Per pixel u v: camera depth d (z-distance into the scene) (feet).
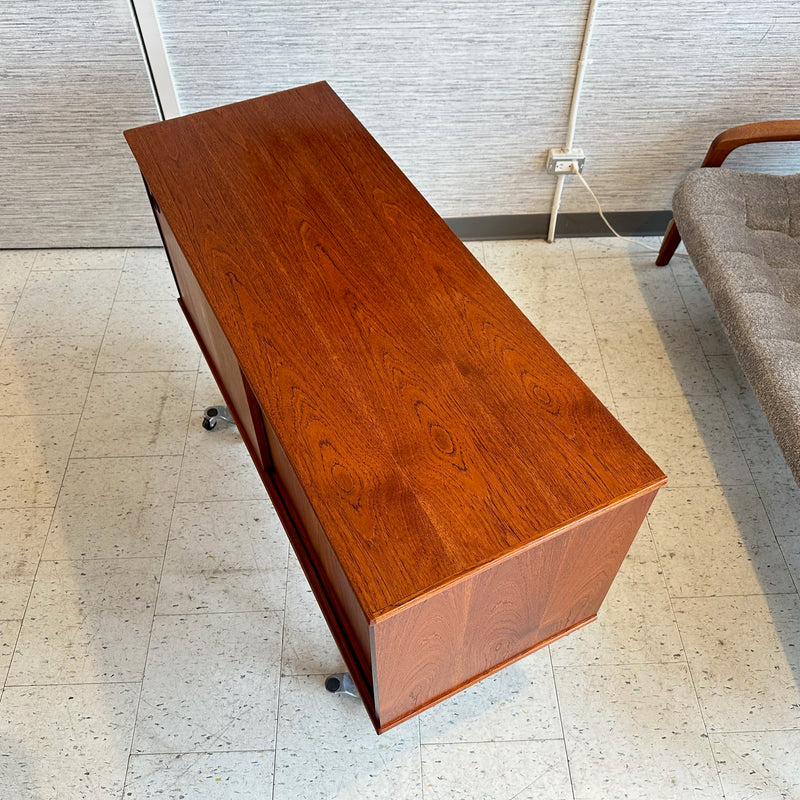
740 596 5.30
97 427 6.16
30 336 6.81
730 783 4.55
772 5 5.98
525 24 6.04
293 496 4.17
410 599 2.84
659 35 6.16
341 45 6.15
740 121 6.87
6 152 6.66
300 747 4.67
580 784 4.55
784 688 4.91
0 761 4.59
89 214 7.26
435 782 4.56
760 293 5.45
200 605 5.22
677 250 7.73
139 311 7.01
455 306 3.90
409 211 4.38
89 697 4.83
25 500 5.73
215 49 6.12
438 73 6.37
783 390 4.84
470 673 3.98
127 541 5.52
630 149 7.06
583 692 4.89
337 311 3.86
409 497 3.14
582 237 7.82
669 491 5.84
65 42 5.92
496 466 3.25
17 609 5.19
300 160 4.70
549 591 3.63
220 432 6.13
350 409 3.45
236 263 4.09
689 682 4.93
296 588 5.31
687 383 6.55
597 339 6.88
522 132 6.86
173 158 4.71
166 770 4.58
